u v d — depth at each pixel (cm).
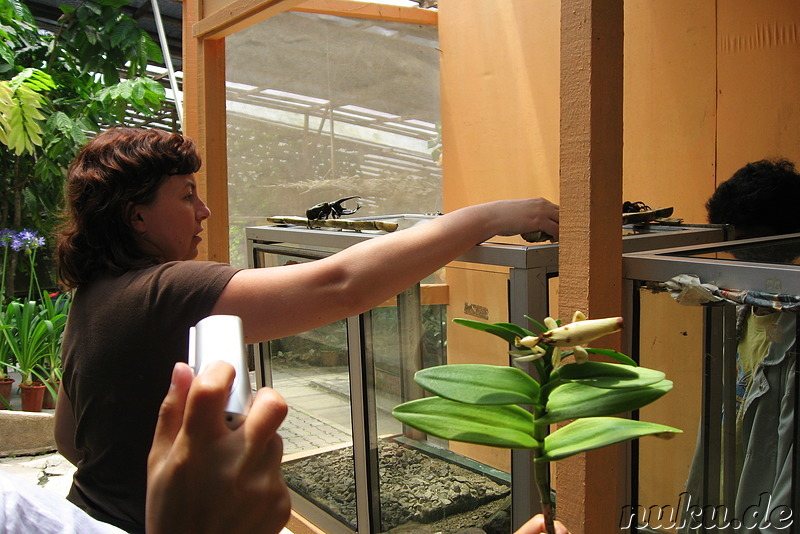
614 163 95
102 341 105
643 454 107
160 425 43
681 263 99
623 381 49
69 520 46
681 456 104
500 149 275
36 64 509
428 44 321
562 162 97
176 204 119
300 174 328
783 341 89
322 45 325
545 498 51
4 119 387
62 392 129
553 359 50
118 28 473
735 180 170
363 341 160
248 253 213
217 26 191
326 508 183
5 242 409
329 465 180
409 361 147
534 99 257
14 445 336
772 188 165
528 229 120
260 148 322
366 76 329
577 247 96
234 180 318
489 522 131
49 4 524
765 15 186
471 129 290
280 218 201
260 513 41
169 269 107
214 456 40
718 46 199
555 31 245
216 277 105
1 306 403
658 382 50
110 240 115
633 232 156
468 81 288
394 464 156
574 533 97
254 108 320
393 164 333
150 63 571
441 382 52
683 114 210
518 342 49
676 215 214
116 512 107
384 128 331
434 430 53
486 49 277
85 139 453
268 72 320
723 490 99
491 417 56
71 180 117
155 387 103
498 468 129
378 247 111
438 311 139
